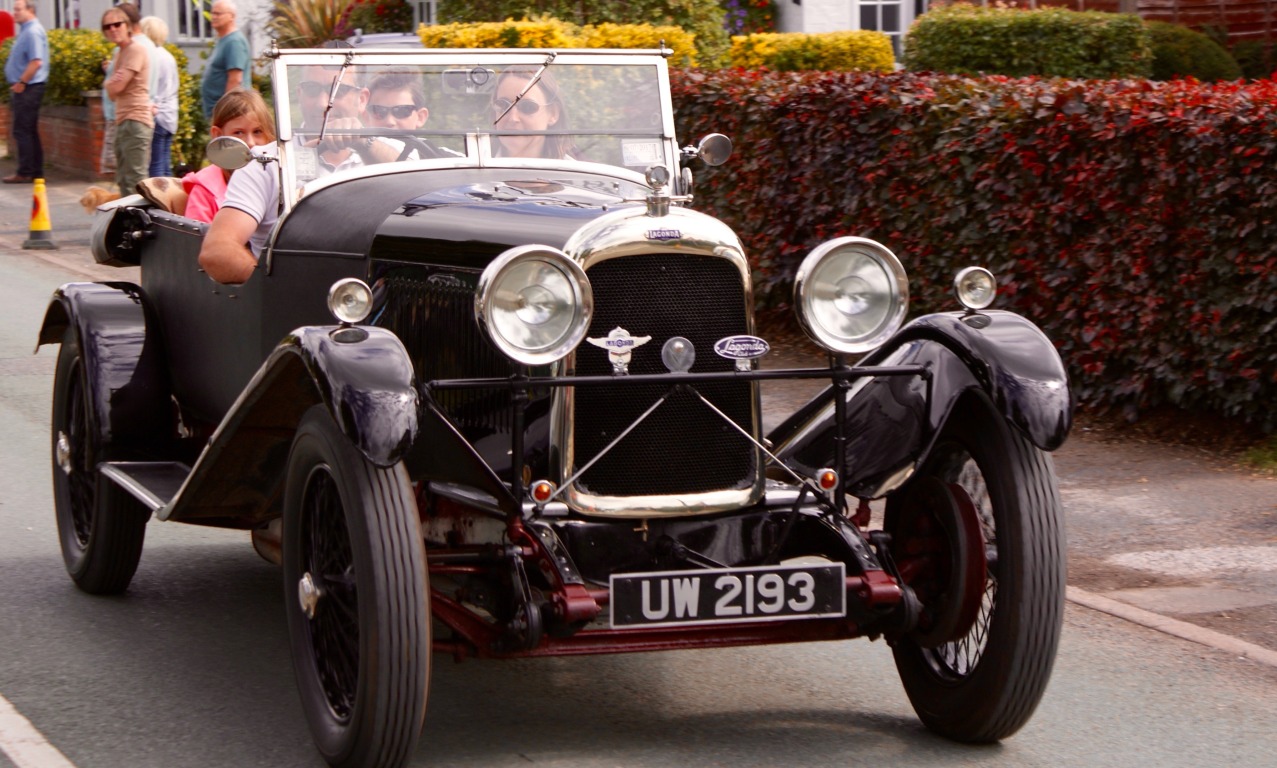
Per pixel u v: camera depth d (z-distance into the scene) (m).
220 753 4.20
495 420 4.29
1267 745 4.35
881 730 4.44
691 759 4.18
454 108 5.20
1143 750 4.30
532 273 3.82
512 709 4.59
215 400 5.41
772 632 4.10
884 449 4.32
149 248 5.91
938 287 9.10
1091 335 7.96
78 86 20.06
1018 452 4.15
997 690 4.12
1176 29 16.44
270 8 20.02
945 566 4.29
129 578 5.59
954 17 14.84
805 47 14.52
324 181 5.02
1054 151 8.06
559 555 3.92
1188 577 5.86
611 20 14.56
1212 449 7.59
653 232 4.07
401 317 4.59
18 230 15.59
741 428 4.21
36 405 8.88
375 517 3.75
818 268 4.09
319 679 4.15
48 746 4.22
